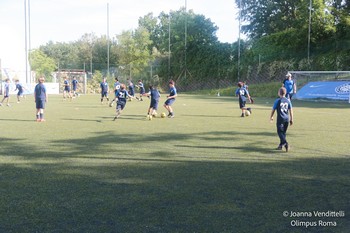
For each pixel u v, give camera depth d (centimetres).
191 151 820
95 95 4031
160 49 6081
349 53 3597
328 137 1027
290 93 1948
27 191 517
